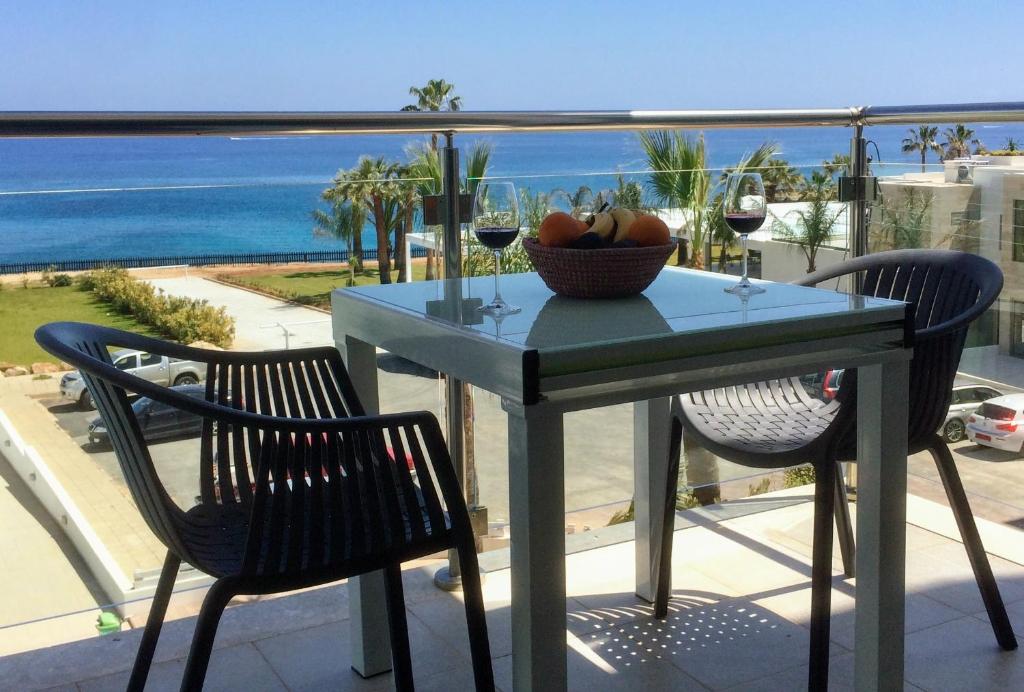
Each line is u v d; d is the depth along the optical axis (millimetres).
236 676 1887
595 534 2463
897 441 1532
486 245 1697
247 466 1644
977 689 1808
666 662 1933
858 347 1465
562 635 1306
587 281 1556
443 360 1413
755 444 1804
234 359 1678
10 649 1886
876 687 1592
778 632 2041
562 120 2215
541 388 1232
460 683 1860
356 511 1332
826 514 1652
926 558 2363
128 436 1301
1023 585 2213
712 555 2418
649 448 2123
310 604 2178
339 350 1792
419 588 2258
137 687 1571
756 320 1384
